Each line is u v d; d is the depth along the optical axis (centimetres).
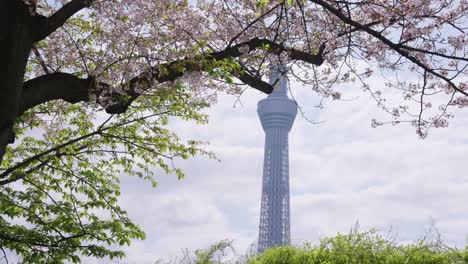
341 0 989
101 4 931
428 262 1017
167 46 1011
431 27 984
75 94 938
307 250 1180
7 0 823
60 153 1551
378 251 1084
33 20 852
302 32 1103
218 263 1220
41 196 1639
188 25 1045
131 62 999
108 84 975
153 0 967
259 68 1105
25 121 1547
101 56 1016
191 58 993
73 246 1352
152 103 1373
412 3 973
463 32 984
